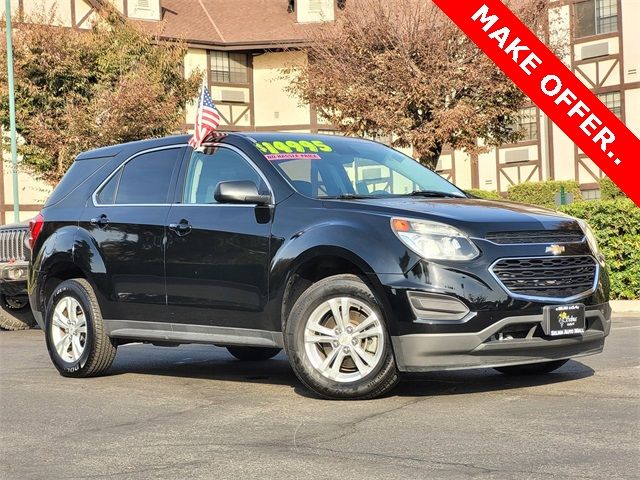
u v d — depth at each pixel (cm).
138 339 768
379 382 626
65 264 821
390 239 618
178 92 2941
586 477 426
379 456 482
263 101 3712
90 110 2662
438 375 741
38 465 493
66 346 816
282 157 714
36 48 2686
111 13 2888
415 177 754
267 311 674
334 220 648
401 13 2472
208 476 456
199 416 612
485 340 600
